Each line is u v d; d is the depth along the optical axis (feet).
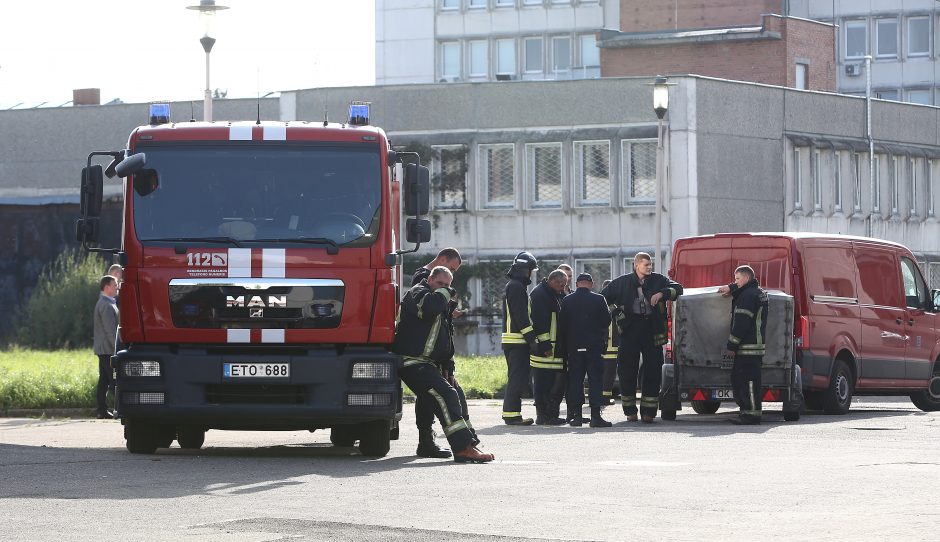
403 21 359.25
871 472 55.01
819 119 229.86
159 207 63.62
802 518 42.16
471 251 222.69
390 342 63.41
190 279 63.05
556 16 349.00
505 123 221.66
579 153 219.20
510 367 86.84
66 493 49.03
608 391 99.45
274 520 41.93
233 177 63.87
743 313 86.07
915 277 106.42
